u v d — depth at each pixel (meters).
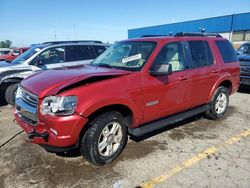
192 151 3.92
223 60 5.30
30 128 3.24
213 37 5.28
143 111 3.76
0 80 6.30
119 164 3.52
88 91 3.11
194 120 5.39
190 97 4.58
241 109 6.32
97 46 7.80
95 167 3.44
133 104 3.55
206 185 3.04
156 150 3.94
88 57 7.46
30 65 6.63
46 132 3.06
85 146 3.28
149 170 3.37
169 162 3.57
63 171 3.34
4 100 7.10
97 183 3.08
